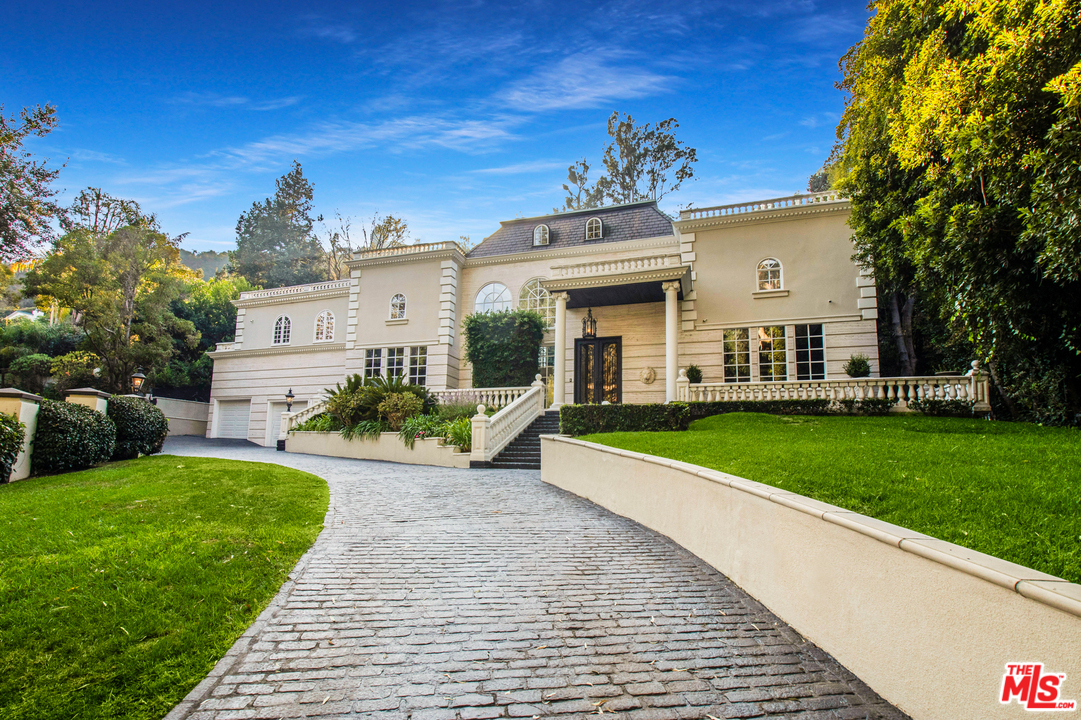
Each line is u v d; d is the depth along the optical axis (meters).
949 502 5.07
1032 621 2.46
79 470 11.44
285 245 52.22
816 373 18.00
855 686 3.45
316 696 3.23
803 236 18.73
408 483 11.23
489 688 3.34
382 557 5.95
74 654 3.56
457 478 12.19
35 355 28.03
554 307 22.30
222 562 5.26
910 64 12.32
